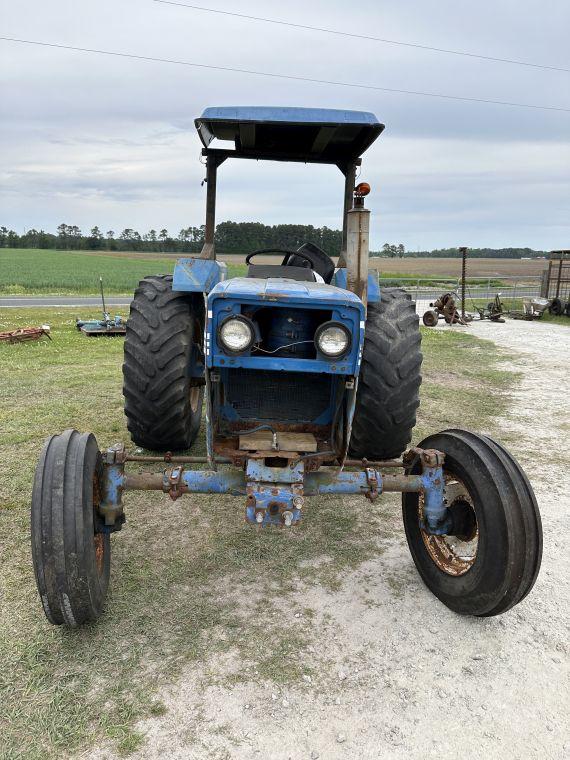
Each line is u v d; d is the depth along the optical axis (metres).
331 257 4.91
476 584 2.66
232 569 3.20
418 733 2.16
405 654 2.57
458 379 8.27
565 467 4.86
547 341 12.53
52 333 11.46
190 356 4.23
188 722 2.17
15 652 2.48
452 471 2.88
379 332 3.86
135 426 4.25
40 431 5.18
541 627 2.79
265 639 2.63
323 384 3.06
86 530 2.41
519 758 2.07
